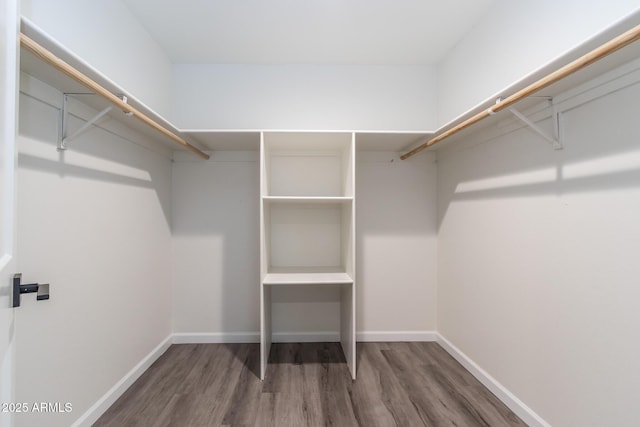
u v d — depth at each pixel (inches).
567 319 49.7
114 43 65.2
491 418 60.0
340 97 96.0
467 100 79.8
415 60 93.9
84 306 55.8
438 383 72.9
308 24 75.5
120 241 67.2
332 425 58.3
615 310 42.1
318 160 97.2
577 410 47.6
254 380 74.0
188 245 96.0
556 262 51.8
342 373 77.5
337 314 98.3
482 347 73.2
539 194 55.6
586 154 46.4
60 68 38.2
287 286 97.6
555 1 52.2
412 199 97.8
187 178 95.8
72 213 53.1
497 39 67.6
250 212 97.0
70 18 52.8
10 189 31.9
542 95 51.3
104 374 61.6
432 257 97.9
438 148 94.4
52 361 48.5
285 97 95.3
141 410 62.2
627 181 40.7
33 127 45.4
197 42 83.5
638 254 39.3
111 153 63.9
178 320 96.0
